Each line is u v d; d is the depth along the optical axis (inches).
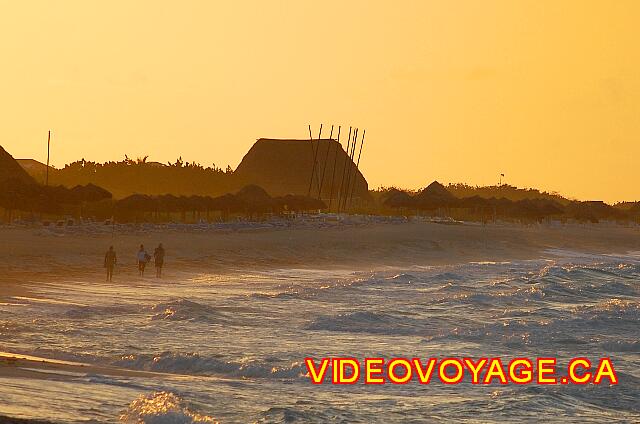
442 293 6451.8
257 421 2453.2
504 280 7608.3
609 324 5002.5
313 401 2819.9
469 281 7504.9
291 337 4136.3
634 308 5546.3
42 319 4207.7
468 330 4581.7
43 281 5949.8
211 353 3572.8
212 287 6289.4
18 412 2214.6
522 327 4781.0
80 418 2212.1
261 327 4382.4
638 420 2866.6
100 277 6441.9
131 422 2222.0
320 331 4370.1
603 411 2967.5
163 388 2773.1
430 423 2650.1
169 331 4074.8
